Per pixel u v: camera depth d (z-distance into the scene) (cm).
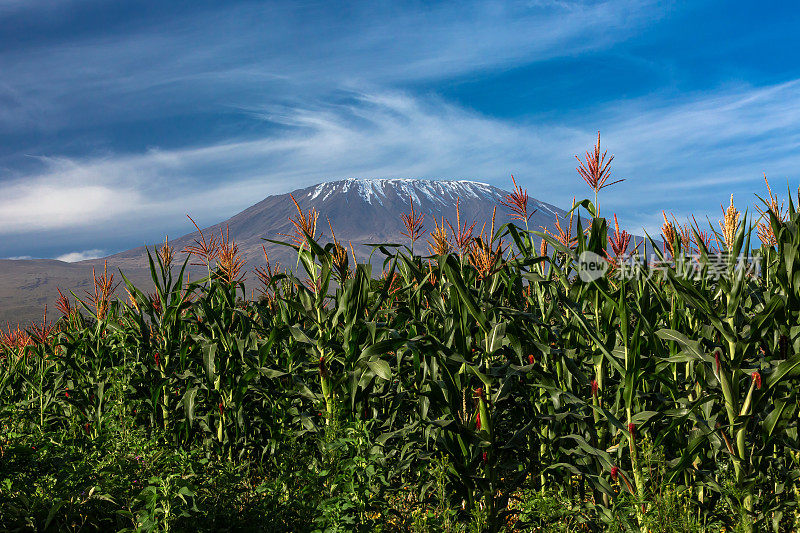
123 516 395
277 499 409
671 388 442
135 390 605
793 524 402
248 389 562
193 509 358
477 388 461
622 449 431
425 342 462
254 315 641
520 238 491
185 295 612
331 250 525
